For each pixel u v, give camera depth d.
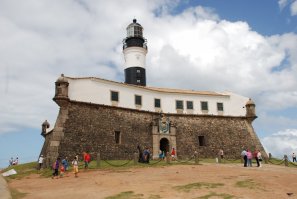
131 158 34.12
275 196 14.16
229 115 41.91
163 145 38.62
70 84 32.31
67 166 26.05
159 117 37.81
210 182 17.77
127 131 35.16
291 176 19.56
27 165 33.06
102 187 17.69
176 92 39.97
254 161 35.91
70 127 30.80
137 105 36.94
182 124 39.12
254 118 42.44
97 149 31.95
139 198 14.45
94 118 33.06
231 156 39.53
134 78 45.78
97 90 34.03
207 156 38.50
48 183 20.80
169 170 23.39
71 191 17.11
